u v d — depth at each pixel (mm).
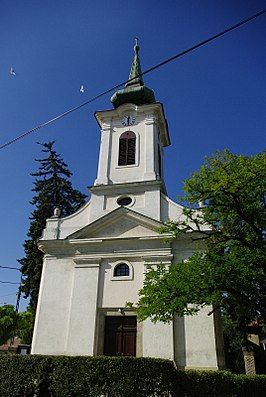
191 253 17469
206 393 10539
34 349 16922
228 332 25219
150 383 9844
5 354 11250
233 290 11914
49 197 27656
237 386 11523
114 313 17062
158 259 17531
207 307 16281
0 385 10633
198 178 13047
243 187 12055
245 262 12008
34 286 23531
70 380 10047
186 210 14188
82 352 16297
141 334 16328
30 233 25703
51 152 30078
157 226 18172
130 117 23578
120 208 19078
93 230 19125
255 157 12406
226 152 12891
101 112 23922
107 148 22750
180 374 10500
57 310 17688
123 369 9953
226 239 12906
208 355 15250
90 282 17844
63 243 19156
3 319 26359
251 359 20609
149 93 25453
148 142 22250
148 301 12820
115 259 18172
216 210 13211
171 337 15805
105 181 21375
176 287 12391
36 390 10305
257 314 12797
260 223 12484
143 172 21266
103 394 9727
